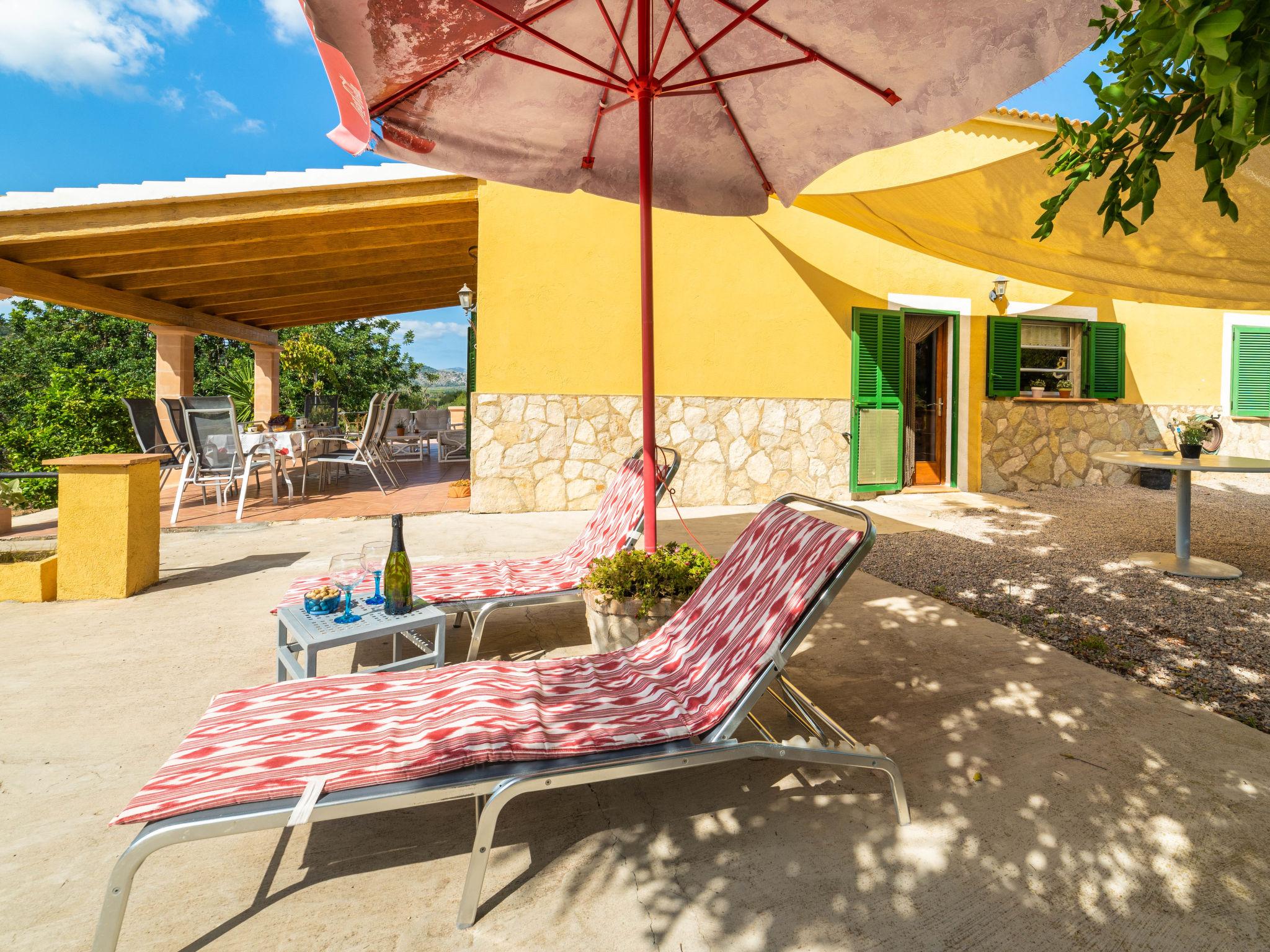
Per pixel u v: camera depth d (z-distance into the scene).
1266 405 10.15
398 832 2.00
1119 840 1.93
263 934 1.58
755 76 3.04
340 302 12.31
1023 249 6.26
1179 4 1.31
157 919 1.62
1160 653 3.41
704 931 1.60
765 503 8.01
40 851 1.87
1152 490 9.19
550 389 7.39
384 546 3.02
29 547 5.30
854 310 8.19
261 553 5.53
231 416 6.98
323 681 2.15
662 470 3.25
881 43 2.54
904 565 5.19
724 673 2.04
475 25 2.39
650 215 2.78
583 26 2.78
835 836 1.96
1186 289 6.46
